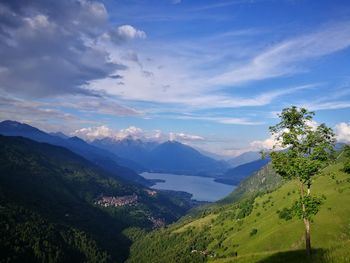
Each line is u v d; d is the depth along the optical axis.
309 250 44.91
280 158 45.38
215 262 65.38
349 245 38.94
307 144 43.91
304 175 43.12
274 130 46.59
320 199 44.16
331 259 32.88
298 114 44.78
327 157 43.12
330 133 44.09
